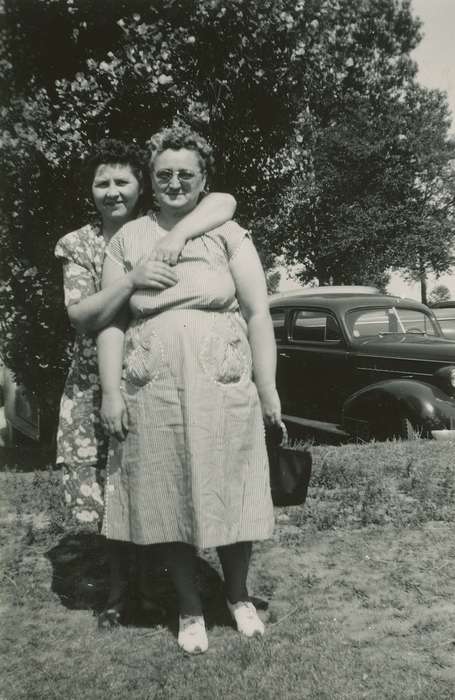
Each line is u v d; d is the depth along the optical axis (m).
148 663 2.50
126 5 5.93
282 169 7.25
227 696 2.27
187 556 2.63
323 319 8.10
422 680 2.33
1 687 2.36
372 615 2.84
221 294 2.53
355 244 39.78
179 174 2.59
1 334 6.27
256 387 2.67
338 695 2.25
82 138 6.04
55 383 6.51
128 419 2.56
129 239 2.67
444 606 2.90
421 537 3.69
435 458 5.36
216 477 2.44
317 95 7.30
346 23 6.93
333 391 7.92
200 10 5.89
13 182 5.84
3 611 2.98
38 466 6.51
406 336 8.03
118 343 2.63
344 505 4.20
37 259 6.12
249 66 6.34
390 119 38.31
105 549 3.66
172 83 6.05
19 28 5.91
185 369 2.44
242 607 2.73
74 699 2.28
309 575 3.21
